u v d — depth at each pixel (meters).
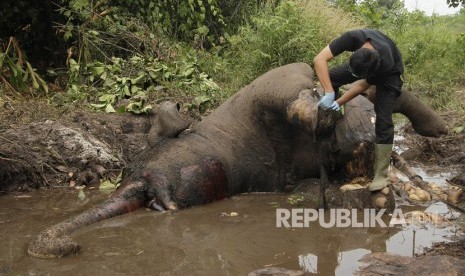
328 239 4.17
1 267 3.65
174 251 3.96
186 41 10.86
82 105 7.47
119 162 6.22
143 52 9.54
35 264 3.71
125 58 9.61
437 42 14.04
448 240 4.04
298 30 10.19
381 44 4.65
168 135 5.31
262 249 4.00
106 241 4.16
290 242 4.13
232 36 10.93
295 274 3.49
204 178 5.04
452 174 6.03
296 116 4.97
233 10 11.99
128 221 4.61
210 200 5.09
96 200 5.30
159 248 4.02
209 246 4.06
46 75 9.34
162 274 3.57
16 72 8.01
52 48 9.95
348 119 5.33
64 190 5.67
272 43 10.05
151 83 8.09
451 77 11.75
